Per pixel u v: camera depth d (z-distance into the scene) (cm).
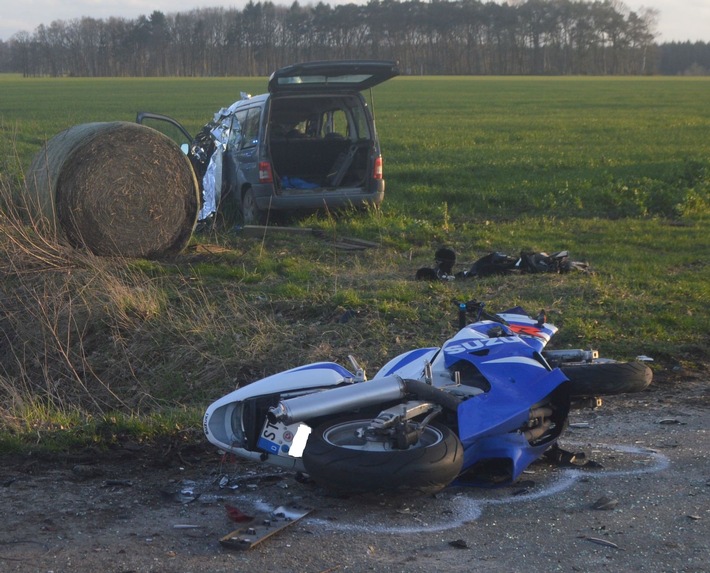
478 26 14450
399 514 435
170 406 734
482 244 1252
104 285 902
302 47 14150
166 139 1091
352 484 418
